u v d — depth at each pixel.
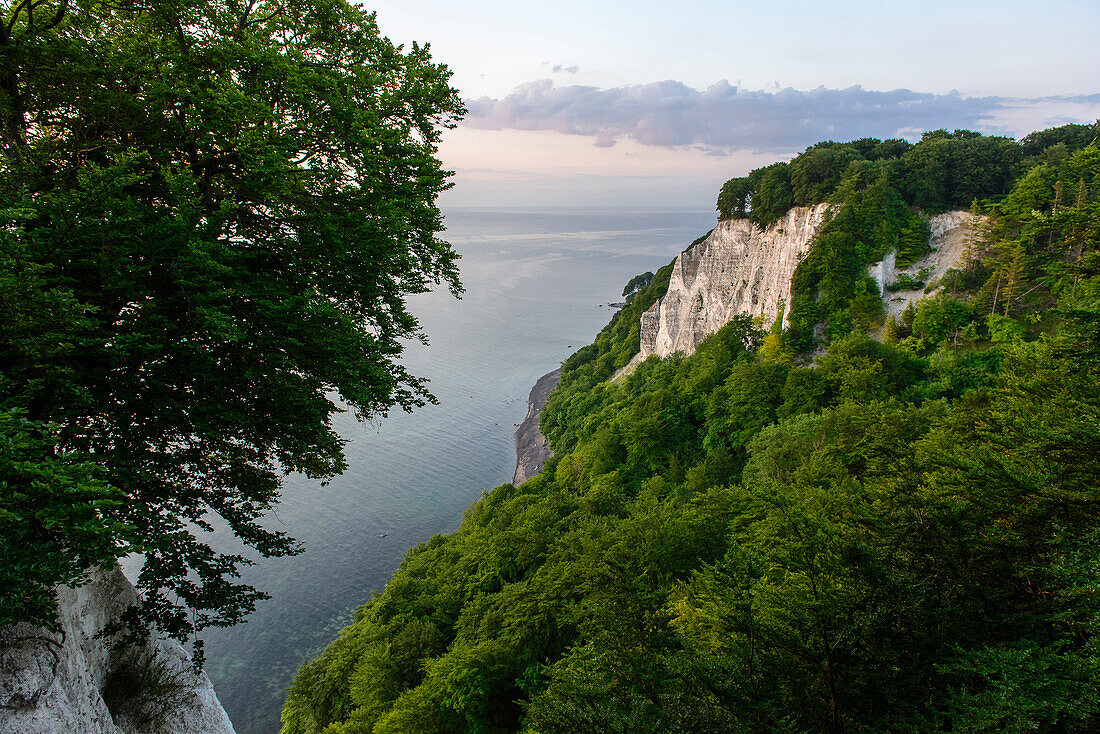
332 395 111.75
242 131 10.70
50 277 9.34
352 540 70.50
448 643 37.19
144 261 10.08
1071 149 68.88
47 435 7.97
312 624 56.97
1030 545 13.24
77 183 10.71
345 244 12.18
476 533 52.41
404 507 78.25
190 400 10.79
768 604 13.89
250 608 12.04
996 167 67.06
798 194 79.12
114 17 12.27
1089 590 11.09
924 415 34.56
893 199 69.31
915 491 15.03
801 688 12.17
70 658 9.61
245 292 10.76
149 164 11.83
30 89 11.03
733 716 11.09
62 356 8.95
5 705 8.11
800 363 66.31
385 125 13.80
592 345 129.88
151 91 10.91
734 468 51.47
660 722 10.98
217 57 11.38
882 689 11.82
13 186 9.19
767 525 18.67
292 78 11.59
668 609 20.56
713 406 59.59
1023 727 9.56
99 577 11.95
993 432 20.00
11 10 10.90
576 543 34.47
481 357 146.50
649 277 192.75
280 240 12.46
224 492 12.80
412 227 14.59
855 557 12.70
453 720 26.78
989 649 11.21
